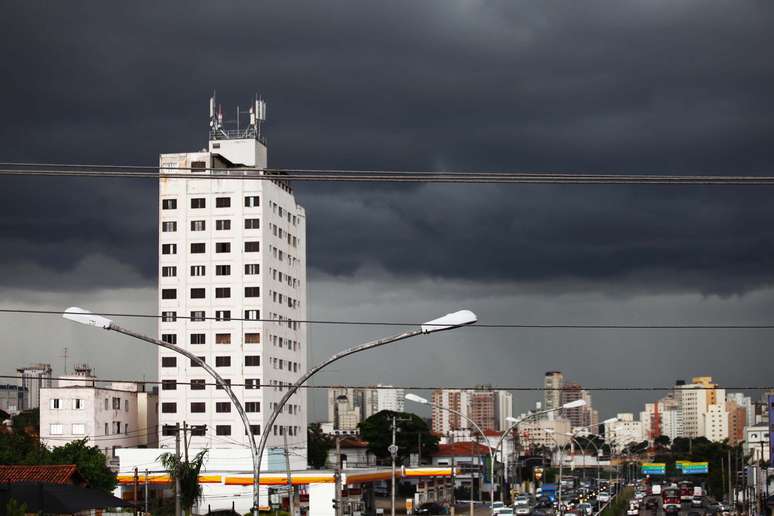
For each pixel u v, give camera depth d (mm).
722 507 150625
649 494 188000
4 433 117812
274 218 166125
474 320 41875
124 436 159750
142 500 134875
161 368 161000
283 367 166875
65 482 71188
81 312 43812
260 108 172500
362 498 144500
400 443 187750
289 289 170875
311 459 189375
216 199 162125
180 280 162000
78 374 177750
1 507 53438
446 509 153000
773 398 147500
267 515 116938
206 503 137750
